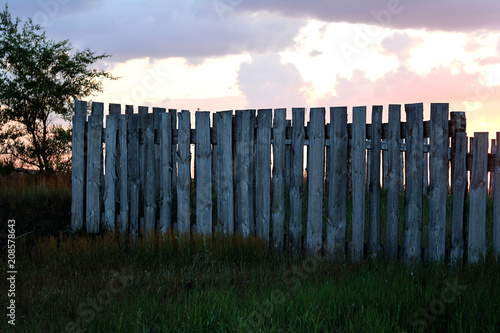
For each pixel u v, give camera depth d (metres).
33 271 5.90
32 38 14.10
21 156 13.58
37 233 7.77
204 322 3.88
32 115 13.83
